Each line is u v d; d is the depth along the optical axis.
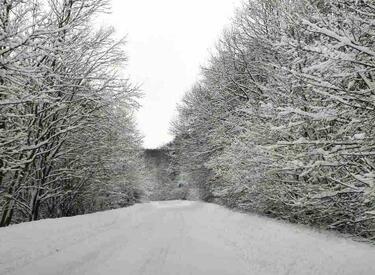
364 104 6.59
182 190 60.41
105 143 19.50
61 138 16.02
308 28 6.81
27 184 16.38
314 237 8.44
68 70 15.31
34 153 14.18
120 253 7.79
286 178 11.88
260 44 15.91
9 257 6.68
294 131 10.22
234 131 19.86
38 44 9.34
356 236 9.00
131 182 32.62
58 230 9.97
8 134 12.48
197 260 7.44
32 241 8.15
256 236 9.88
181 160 35.69
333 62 6.39
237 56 20.14
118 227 12.44
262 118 14.05
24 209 16.64
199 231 12.27
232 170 17.50
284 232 9.45
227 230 12.15
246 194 16.88
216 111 22.92
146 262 7.04
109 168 22.11
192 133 30.77
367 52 5.99
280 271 6.36
